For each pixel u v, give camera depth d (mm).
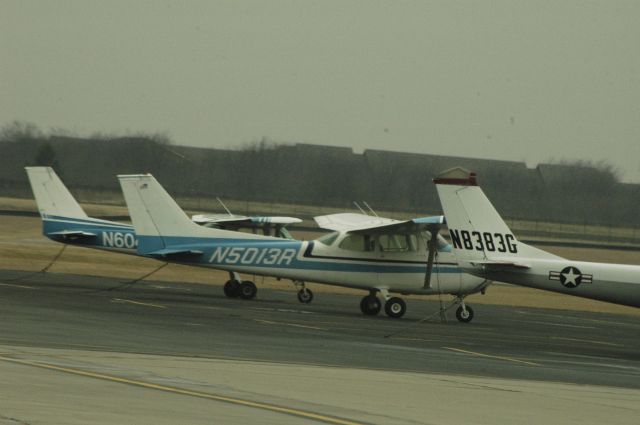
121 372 50969
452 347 78812
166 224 109312
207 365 56406
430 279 108875
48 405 39344
